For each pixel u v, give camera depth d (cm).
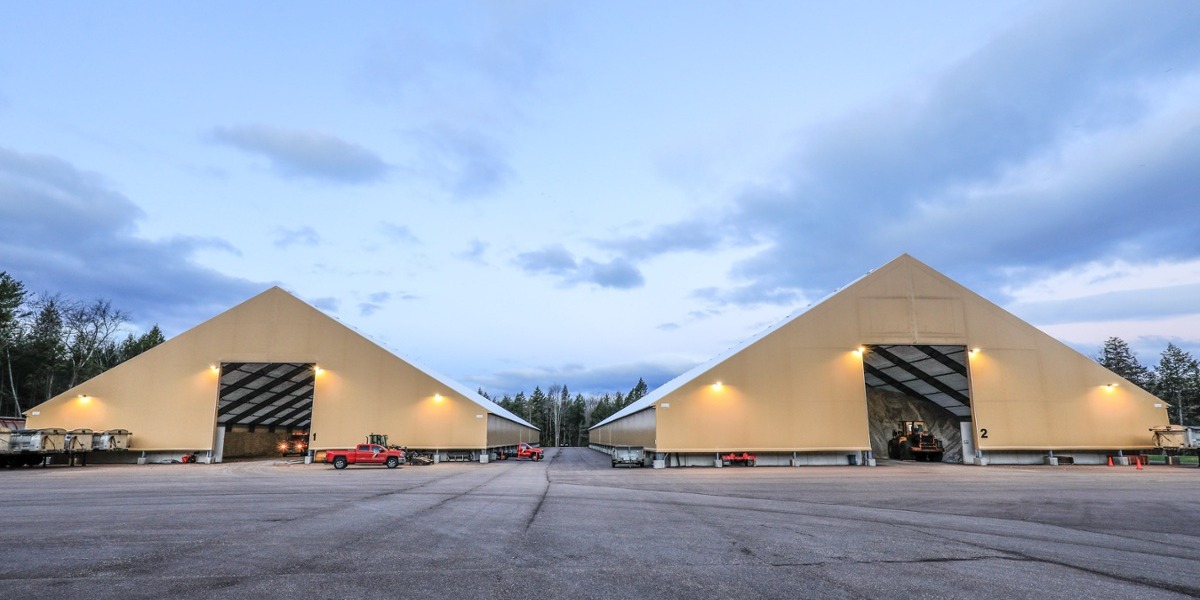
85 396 3597
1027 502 1658
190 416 3606
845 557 924
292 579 764
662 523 1267
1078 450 3400
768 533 1147
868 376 4238
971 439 3434
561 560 888
